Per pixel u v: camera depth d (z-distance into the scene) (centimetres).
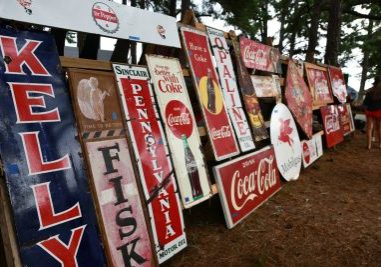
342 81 1134
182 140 405
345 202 534
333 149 926
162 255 337
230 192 443
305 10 2150
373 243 405
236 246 386
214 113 477
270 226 439
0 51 264
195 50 473
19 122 260
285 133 640
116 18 358
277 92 673
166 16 427
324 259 370
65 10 310
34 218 251
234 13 1493
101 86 329
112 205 303
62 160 277
